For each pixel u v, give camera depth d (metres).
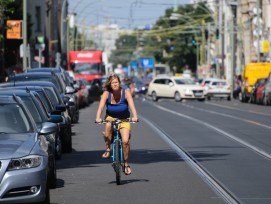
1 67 95.44
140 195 29.17
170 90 137.50
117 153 31.64
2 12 73.31
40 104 35.81
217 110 99.06
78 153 45.47
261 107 108.81
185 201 27.67
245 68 131.38
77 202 27.67
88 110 101.00
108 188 31.09
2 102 29.00
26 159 24.94
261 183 32.25
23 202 24.59
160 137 56.62
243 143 50.47
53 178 30.80
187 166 38.38
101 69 152.88
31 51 129.25
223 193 29.61
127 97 31.69
